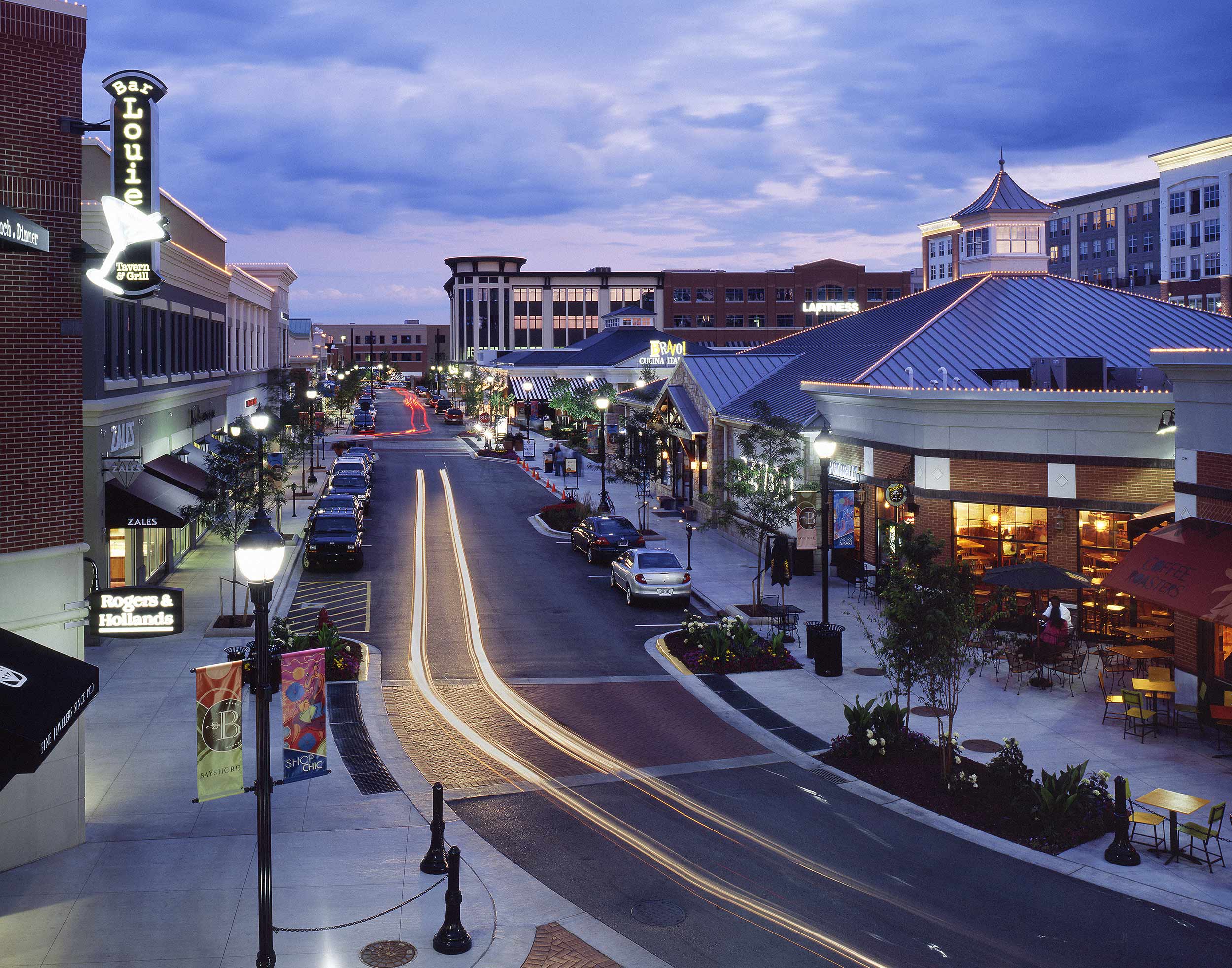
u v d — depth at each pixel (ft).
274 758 58.70
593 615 96.02
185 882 42.91
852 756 58.70
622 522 122.83
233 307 179.42
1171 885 43.27
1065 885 43.29
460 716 66.80
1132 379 94.22
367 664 78.28
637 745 61.41
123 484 86.28
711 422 141.28
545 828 49.21
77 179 47.98
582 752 60.18
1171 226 250.78
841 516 97.09
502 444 257.96
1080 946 38.11
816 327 181.47
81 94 48.37
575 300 600.80
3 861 43.86
